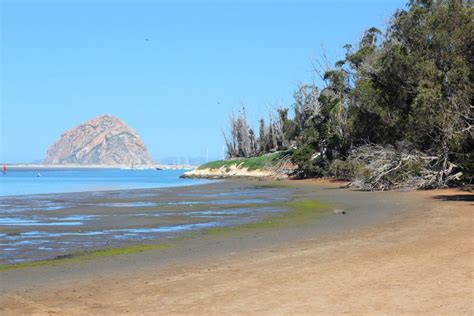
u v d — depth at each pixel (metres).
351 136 66.38
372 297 9.97
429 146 46.72
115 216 29.11
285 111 117.31
